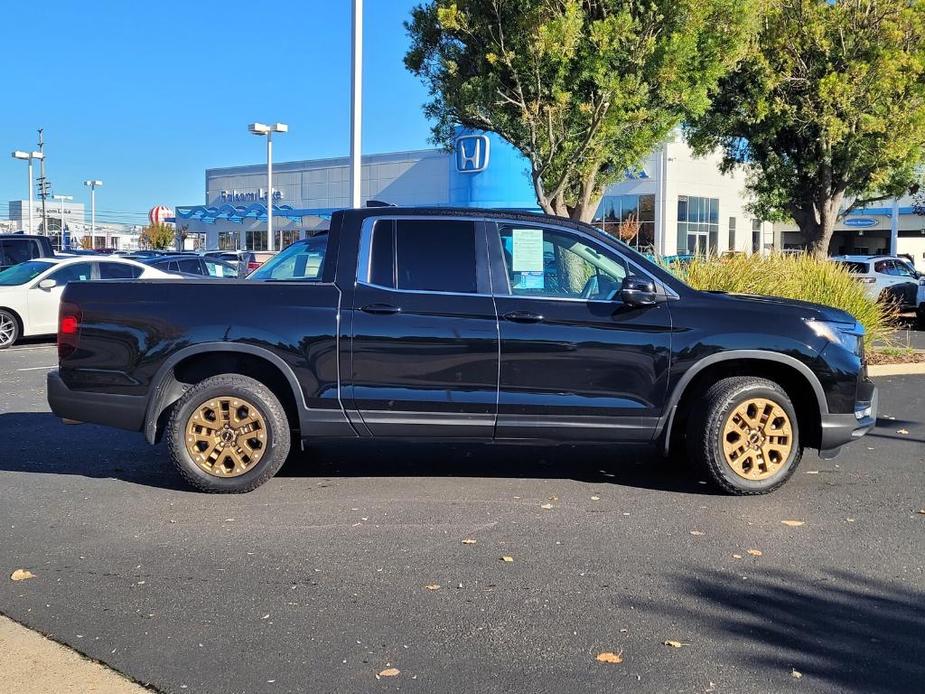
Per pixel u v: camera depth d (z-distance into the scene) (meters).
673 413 5.95
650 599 4.25
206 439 5.99
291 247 6.65
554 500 5.97
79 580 4.45
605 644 3.76
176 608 4.11
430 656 3.63
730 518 5.58
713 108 18.72
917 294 22.14
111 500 5.88
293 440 7.37
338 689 3.36
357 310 5.88
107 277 16.30
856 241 54.59
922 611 4.14
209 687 3.37
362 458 7.15
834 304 12.92
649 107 12.73
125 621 3.96
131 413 6.00
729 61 12.79
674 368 5.91
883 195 21.98
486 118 13.60
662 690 3.37
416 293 5.91
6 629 3.87
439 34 13.33
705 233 43.75
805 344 5.93
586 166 12.87
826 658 3.64
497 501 5.93
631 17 11.84
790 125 18.02
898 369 12.66
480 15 12.20
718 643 3.78
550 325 5.86
